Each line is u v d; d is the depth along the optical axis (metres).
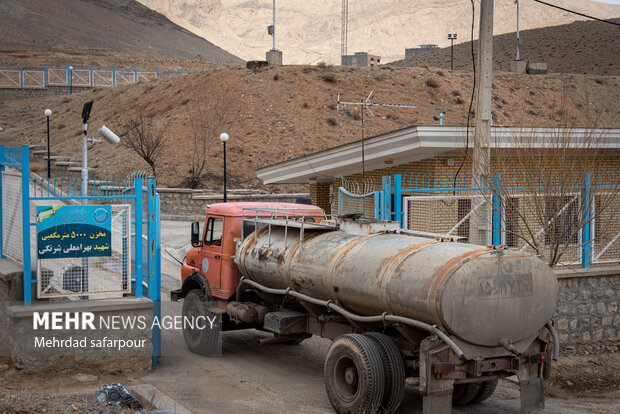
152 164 39.69
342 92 50.97
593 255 13.72
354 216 10.56
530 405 8.66
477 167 12.38
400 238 9.25
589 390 11.17
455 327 7.93
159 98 52.00
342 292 9.18
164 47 182.75
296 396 9.72
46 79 69.12
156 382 10.04
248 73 52.31
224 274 11.70
